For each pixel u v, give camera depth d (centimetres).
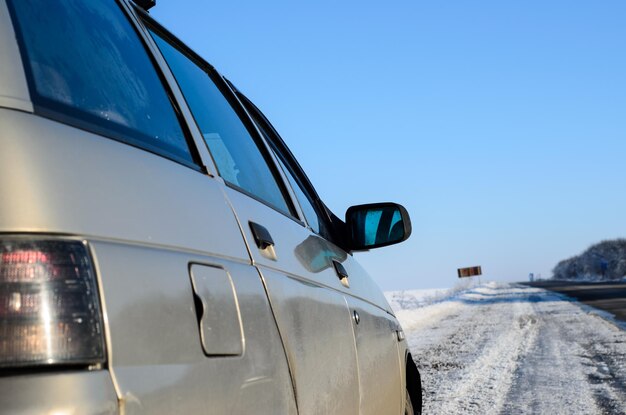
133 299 124
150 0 231
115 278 122
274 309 189
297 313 210
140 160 151
